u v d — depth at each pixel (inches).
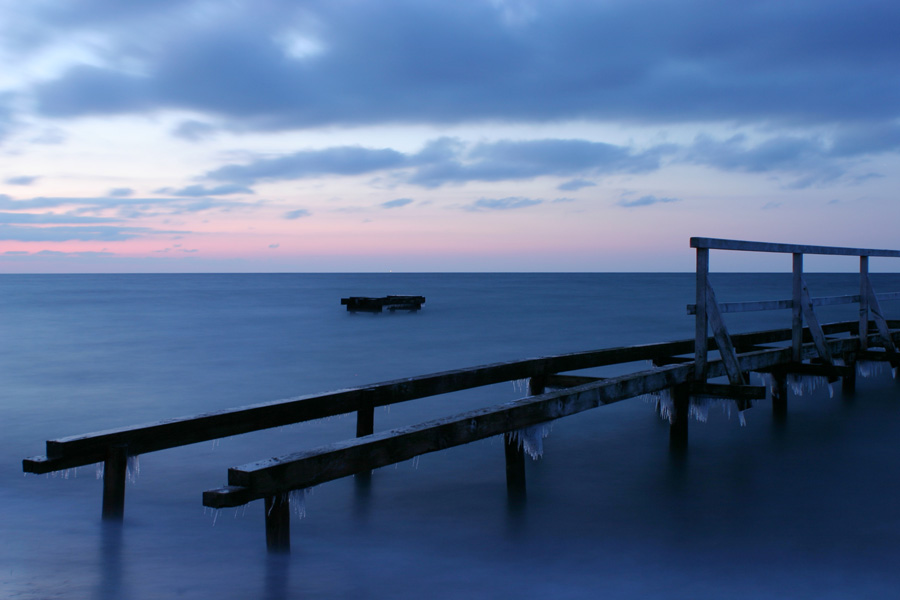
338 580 142.3
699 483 216.4
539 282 4397.1
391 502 198.4
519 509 192.1
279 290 2679.6
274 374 484.4
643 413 324.5
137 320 1024.9
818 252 321.7
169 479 222.5
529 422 190.5
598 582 143.6
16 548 157.3
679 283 3932.1
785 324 900.6
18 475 224.7
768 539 169.3
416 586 140.5
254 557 153.3
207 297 1932.8
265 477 128.5
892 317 995.9
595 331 818.8
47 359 565.0
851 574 147.9
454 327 882.8
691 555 158.9
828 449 257.6
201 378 463.8
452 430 167.5
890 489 210.2
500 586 141.3
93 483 215.3
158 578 140.9
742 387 248.4
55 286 3368.6
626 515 187.6
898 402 349.7
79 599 130.2
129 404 371.6
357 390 202.7
